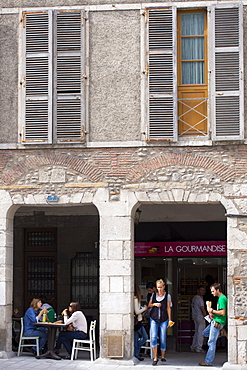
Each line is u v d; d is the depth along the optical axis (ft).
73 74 40.50
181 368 37.24
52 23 40.81
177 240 47.78
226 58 39.42
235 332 37.73
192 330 46.80
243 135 38.70
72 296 51.98
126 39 40.37
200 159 39.14
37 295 52.90
